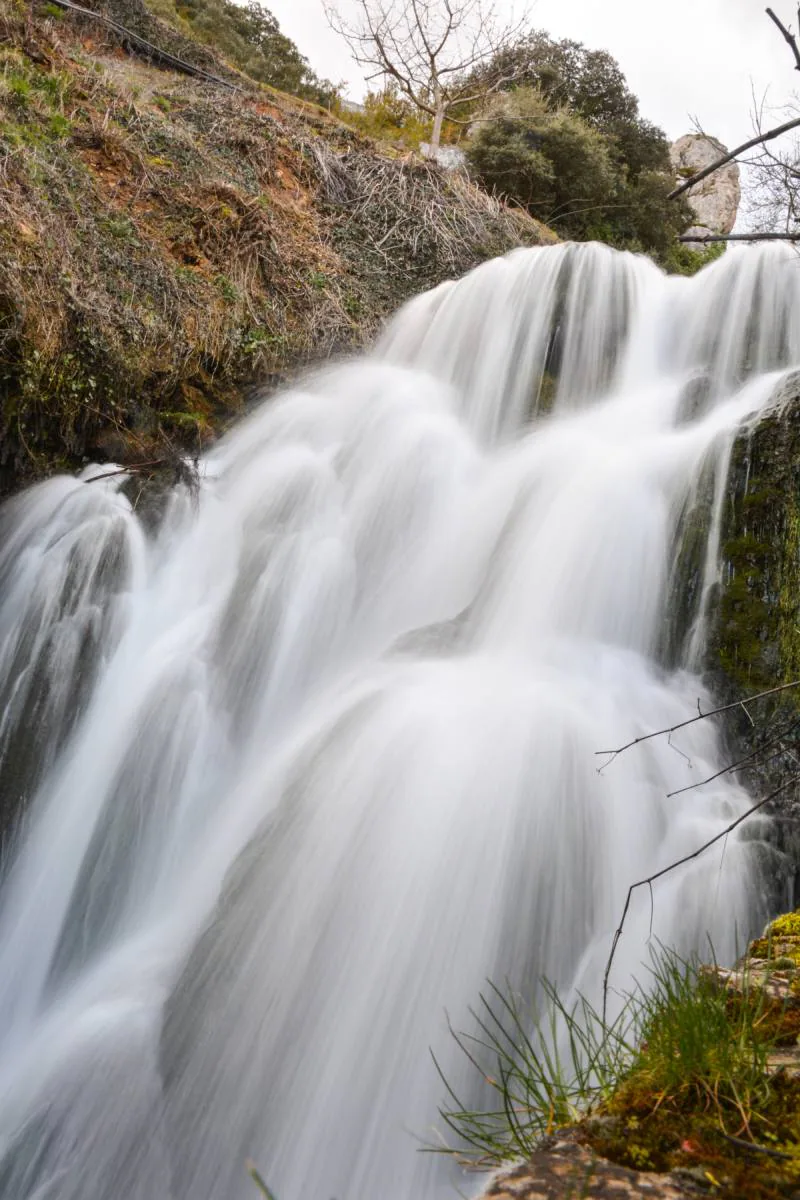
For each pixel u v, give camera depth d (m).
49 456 7.73
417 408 9.20
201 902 5.28
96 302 8.30
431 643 6.62
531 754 4.79
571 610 6.55
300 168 12.88
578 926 4.34
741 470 6.30
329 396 9.67
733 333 9.57
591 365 9.82
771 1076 2.00
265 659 7.00
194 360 9.11
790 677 5.48
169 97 13.21
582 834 4.56
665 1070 2.05
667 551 6.39
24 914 5.80
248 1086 4.00
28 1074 4.57
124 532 7.19
